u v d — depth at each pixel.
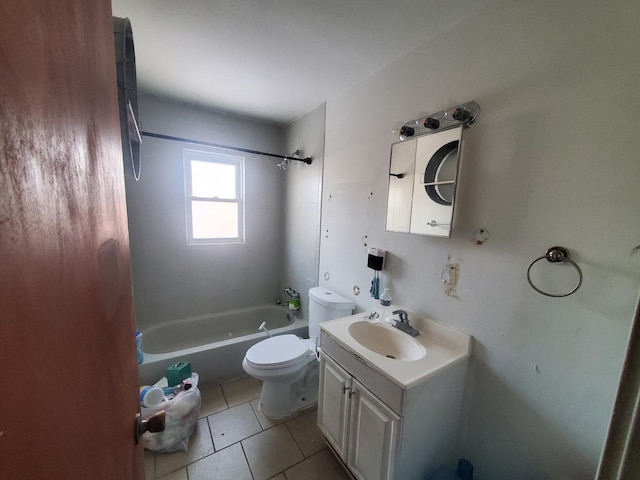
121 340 0.57
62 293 0.34
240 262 2.83
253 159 2.75
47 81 0.31
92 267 0.43
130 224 2.25
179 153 2.38
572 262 0.91
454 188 1.21
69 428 0.35
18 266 0.26
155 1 1.15
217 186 2.67
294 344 1.86
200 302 2.66
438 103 1.31
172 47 1.48
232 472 1.36
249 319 2.87
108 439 0.48
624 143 0.80
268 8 1.18
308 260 2.51
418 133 1.38
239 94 2.09
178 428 1.48
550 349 0.98
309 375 1.86
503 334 1.10
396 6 1.14
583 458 0.92
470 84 1.17
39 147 0.29
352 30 1.30
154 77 1.85
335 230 2.09
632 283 0.80
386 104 1.60
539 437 1.02
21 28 0.27
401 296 1.55
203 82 1.90
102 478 0.44
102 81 0.51
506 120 1.06
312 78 1.79
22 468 0.26
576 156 0.89
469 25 1.17
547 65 0.94
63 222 0.34
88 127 0.43
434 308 1.37
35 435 0.28
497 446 1.14
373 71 1.67
